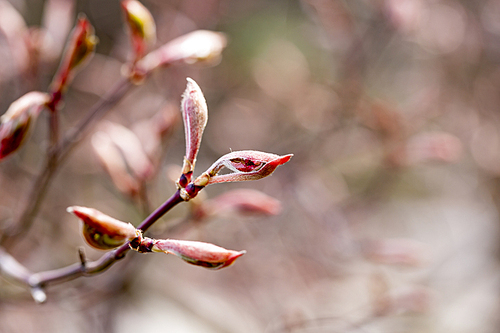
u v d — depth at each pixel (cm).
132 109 76
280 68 92
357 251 65
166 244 29
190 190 29
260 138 98
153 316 71
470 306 94
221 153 100
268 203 37
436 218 115
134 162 38
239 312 83
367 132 87
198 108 30
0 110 60
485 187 114
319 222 74
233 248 85
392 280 90
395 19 75
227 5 96
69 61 34
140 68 36
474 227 111
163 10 85
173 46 36
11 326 67
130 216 74
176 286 78
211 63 37
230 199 37
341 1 84
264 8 111
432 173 117
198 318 75
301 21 112
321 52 106
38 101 33
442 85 103
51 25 46
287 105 91
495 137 107
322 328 73
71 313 70
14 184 64
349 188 94
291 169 81
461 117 106
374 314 60
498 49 106
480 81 106
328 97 86
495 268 102
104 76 81
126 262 47
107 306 69
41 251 71
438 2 100
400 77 112
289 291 86
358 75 82
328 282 86
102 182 82
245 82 103
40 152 70
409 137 83
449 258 103
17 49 41
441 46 100
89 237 29
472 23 104
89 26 34
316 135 87
